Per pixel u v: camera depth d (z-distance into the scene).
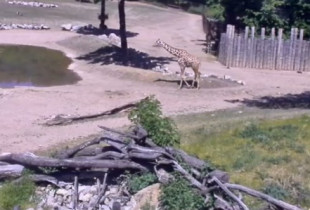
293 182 16.42
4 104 26.89
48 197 15.27
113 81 33.28
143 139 15.96
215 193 14.21
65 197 15.26
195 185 14.36
